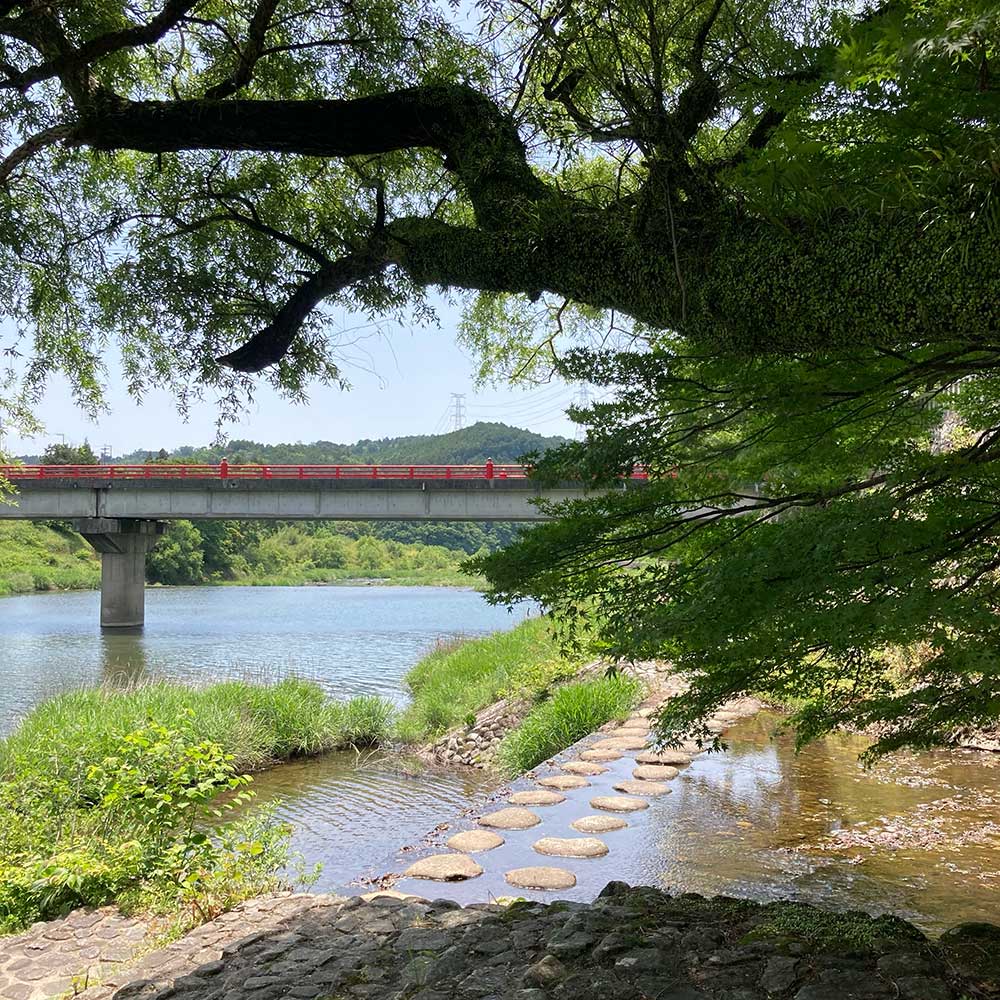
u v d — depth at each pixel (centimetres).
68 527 7212
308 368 473
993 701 298
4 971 459
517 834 589
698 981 291
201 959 412
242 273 455
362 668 2252
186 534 7125
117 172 480
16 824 667
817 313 227
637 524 300
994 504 250
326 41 425
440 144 385
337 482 2914
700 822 610
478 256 333
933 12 163
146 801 619
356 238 432
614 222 298
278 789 1078
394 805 1000
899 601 213
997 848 550
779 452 298
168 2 374
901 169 198
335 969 354
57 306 478
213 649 2686
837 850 553
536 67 370
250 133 384
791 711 934
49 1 379
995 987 277
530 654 1580
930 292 200
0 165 392
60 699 1280
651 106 272
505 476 2850
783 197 229
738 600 245
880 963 295
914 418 314
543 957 321
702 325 262
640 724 933
